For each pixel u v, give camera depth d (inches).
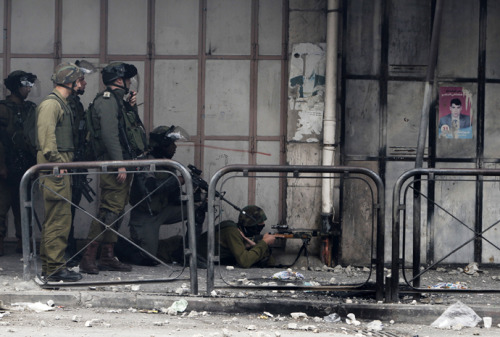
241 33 946.1
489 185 946.7
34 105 917.8
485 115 948.0
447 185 944.3
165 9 950.4
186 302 684.1
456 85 944.9
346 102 938.1
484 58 946.7
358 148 938.7
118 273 816.9
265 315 676.1
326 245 919.7
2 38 958.4
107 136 801.6
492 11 946.7
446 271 927.7
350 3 937.5
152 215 871.1
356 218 934.4
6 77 958.4
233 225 895.1
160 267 877.2
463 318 654.5
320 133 932.6
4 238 944.9
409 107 942.4
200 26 948.0
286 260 929.5
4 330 570.6
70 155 780.6
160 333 578.2
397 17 941.8
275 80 942.4
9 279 769.6
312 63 930.1
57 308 681.0
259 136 944.3
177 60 950.4
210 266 703.7
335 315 669.9
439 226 944.9
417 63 941.8
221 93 946.7
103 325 606.2
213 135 946.7
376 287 703.1
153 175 858.8
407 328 642.2
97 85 952.3
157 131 888.3
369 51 940.0
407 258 942.4
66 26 954.7
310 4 932.0
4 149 895.7
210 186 703.1
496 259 946.7
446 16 944.3
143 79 952.3
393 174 942.4
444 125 944.3
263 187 943.7
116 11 952.9
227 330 584.7
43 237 745.6
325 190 917.2
